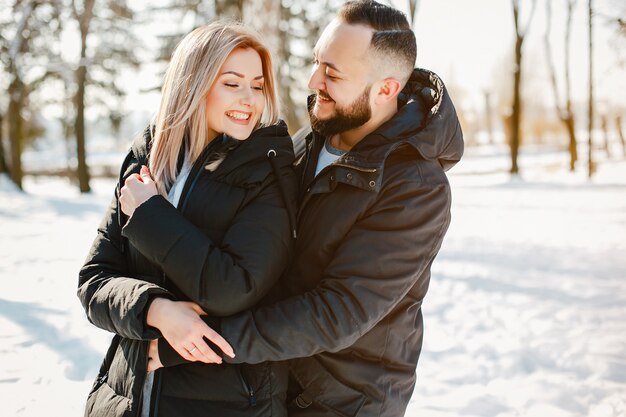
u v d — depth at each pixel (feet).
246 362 4.84
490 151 156.25
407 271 5.11
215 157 5.30
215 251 4.81
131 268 5.43
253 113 5.37
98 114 78.23
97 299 5.05
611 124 219.00
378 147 5.25
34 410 10.62
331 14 63.98
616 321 15.76
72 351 13.48
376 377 5.40
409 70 5.55
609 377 12.25
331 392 5.40
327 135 5.79
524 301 17.89
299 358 5.48
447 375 12.64
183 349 4.70
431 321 16.22
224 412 4.87
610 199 45.85
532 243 27.45
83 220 36.88
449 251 26.02
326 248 5.32
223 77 5.26
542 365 13.03
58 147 145.38
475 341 14.60
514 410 11.03
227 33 5.27
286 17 61.62
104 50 63.62
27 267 21.79
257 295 4.90
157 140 5.41
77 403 10.95
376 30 5.35
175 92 5.34
